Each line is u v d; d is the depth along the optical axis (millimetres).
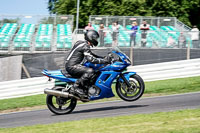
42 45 18578
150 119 8039
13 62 17703
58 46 18641
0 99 15945
